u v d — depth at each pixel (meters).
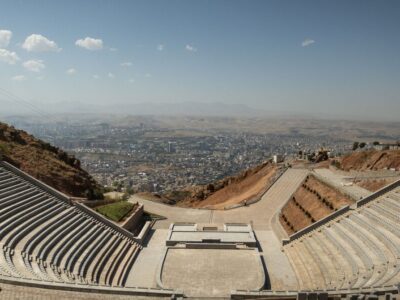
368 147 104.88
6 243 38.75
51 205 51.12
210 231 58.00
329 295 28.19
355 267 39.31
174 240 53.78
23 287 30.20
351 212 51.25
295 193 71.50
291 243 52.91
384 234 43.06
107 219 54.75
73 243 45.44
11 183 51.03
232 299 30.88
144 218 68.31
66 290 30.42
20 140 77.31
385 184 60.12
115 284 41.72
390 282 31.77
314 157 102.81
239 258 49.06
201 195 103.06
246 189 90.56
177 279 43.03
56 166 73.25
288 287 41.94
